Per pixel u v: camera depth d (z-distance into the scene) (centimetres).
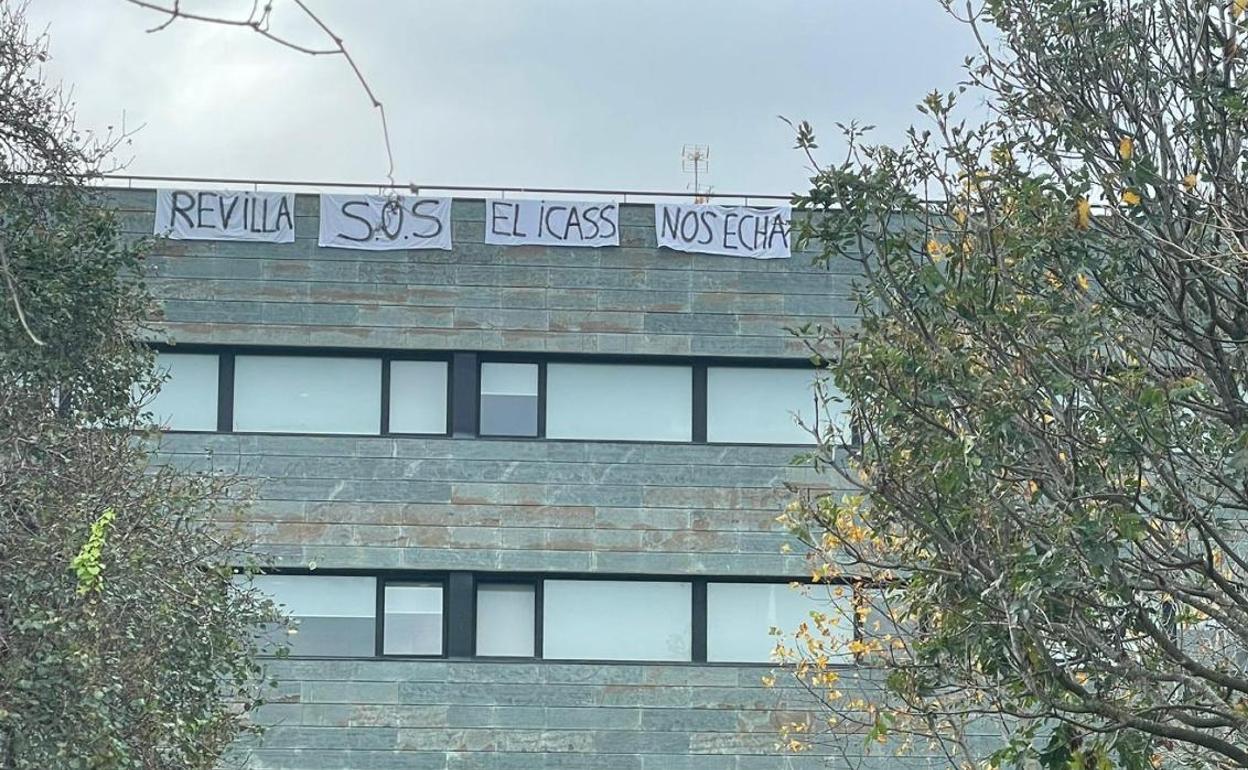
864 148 1477
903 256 1470
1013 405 1336
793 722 2870
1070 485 1343
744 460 2967
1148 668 1404
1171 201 1359
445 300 2964
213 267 2934
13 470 1666
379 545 2898
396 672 2873
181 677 1819
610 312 2984
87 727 1541
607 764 2883
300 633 2877
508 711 2883
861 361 1410
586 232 2994
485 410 2966
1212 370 1385
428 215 2973
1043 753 1430
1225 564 1706
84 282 1908
